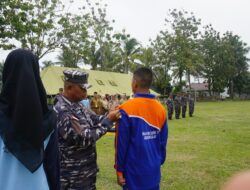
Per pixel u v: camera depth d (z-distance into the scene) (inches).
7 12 688.4
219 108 1446.9
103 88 1248.8
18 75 86.7
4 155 86.7
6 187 86.2
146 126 138.9
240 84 3038.9
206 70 2610.7
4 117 86.7
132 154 137.3
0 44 748.6
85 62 1304.1
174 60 2025.1
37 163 86.3
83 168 124.0
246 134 553.0
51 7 1026.7
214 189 247.9
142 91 142.2
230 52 2603.3
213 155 369.1
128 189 138.2
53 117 94.2
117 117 128.6
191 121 812.0
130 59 1897.1
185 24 2016.5
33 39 965.2
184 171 297.4
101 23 1488.7
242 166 316.2
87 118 126.8
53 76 1092.5
